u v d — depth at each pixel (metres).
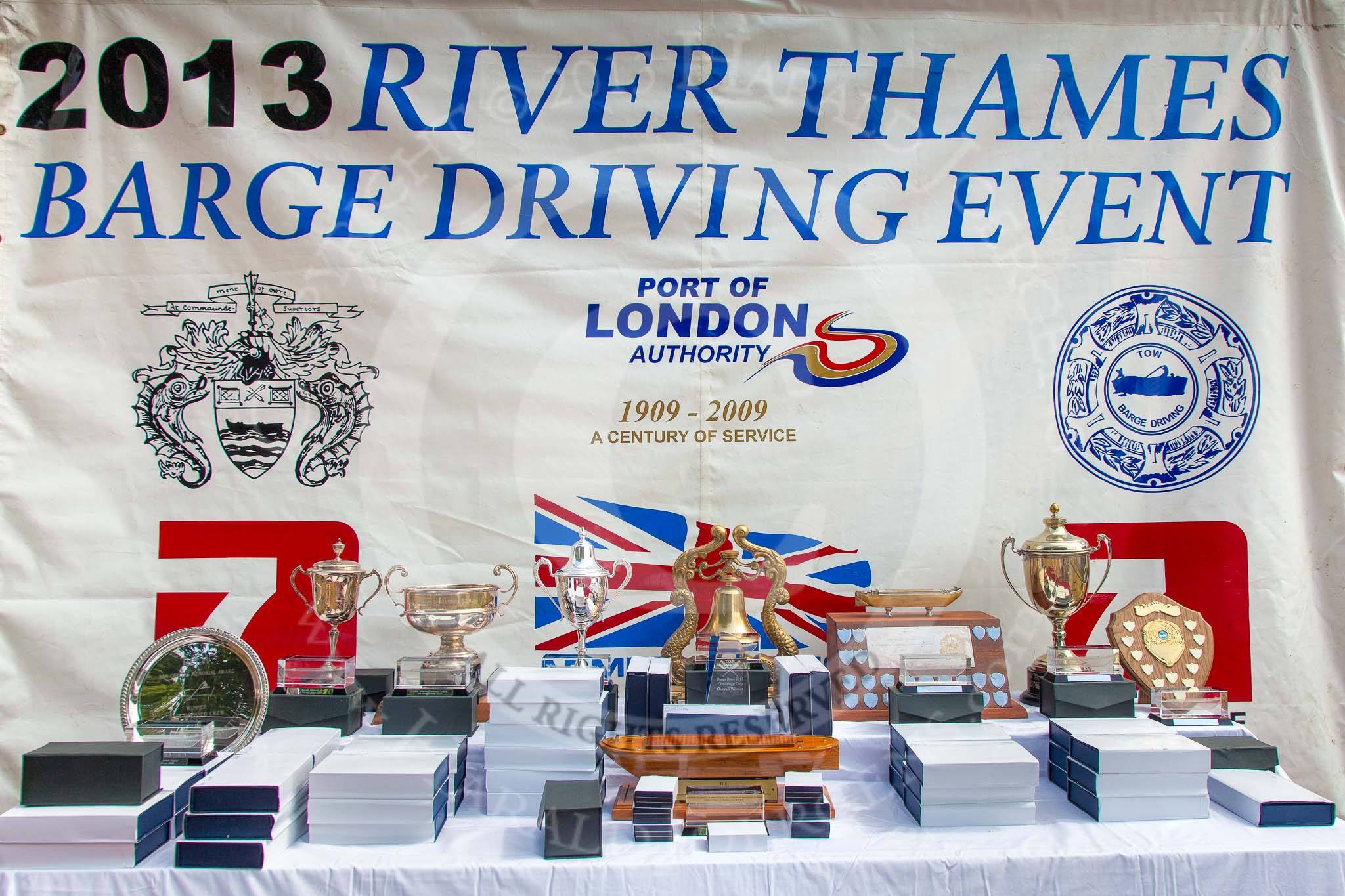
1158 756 1.74
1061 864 1.59
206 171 2.34
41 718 2.27
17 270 2.31
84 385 2.31
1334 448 2.40
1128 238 2.41
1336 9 2.40
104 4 2.32
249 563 2.33
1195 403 2.41
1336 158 2.41
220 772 1.64
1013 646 2.39
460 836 1.68
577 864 1.56
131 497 2.32
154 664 1.96
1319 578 2.40
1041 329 2.41
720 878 1.57
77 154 2.33
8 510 2.28
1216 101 2.41
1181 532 2.40
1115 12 2.41
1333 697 2.39
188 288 2.34
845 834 1.68
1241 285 2.41
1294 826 1.70
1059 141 2.41
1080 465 2.41
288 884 1.54
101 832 1.54
